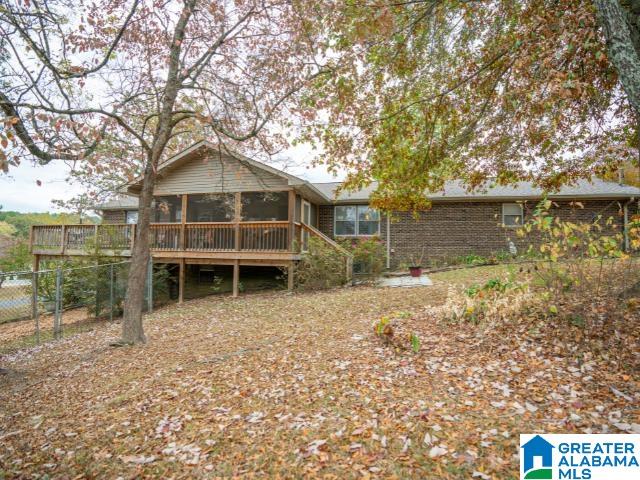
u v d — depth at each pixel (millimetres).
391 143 6754
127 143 7324
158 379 4848
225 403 3953
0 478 3127
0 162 3479
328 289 11156
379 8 4984
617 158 7727
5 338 9305
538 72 4879
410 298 8133
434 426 3064
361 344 5223
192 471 2900
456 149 7145
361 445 2938
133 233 11891
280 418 3504
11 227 27422
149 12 6684
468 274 10961
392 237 14703
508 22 5879
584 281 4695
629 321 4328
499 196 13547
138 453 3240
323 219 15406
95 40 6453
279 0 6848
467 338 4938
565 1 4668
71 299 12586
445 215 14367
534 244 13508
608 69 5195
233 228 11727
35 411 4461
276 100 7867
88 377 5402
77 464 3197
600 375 3596
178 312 9977
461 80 6336
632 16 4480
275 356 5176
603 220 12898
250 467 2861
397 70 6199
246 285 13562
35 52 5516
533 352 4223
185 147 11500
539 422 2992
